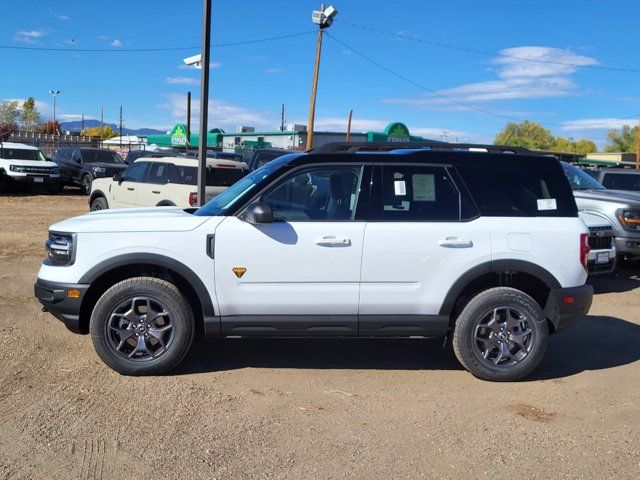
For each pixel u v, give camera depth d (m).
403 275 5.03
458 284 5.06
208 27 8.94
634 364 5.80
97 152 24.81
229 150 38.66
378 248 5.00
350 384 5.09
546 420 4.46
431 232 5.04
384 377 5.27
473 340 5.13
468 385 5.13
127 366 5.02
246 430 4.16
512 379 5.20
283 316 5.02
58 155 25.89
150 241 4.94
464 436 4.16
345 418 4.40
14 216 16.27
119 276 5.20
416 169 5.18
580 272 5.21
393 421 4.37
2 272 8.92
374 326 5.07
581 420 4.47
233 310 5.01
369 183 5.11
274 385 5.01
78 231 4.99
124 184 13.12
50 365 5.29
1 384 4.85
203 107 9.10
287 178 5.10
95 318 4.96
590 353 6.13
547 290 5.29
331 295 5.01
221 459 3.75
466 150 5.32
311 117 27.20
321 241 4.96
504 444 4.05
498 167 5.25
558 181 5.29
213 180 12.14
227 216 5.04
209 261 4.95
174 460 3.72
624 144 87.25
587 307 5.28
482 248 5.06
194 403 4.58
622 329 7.07
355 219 5.05
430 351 6.02
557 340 6.57
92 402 4.55
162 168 12.42
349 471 3.65
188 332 5.03
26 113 77.88
